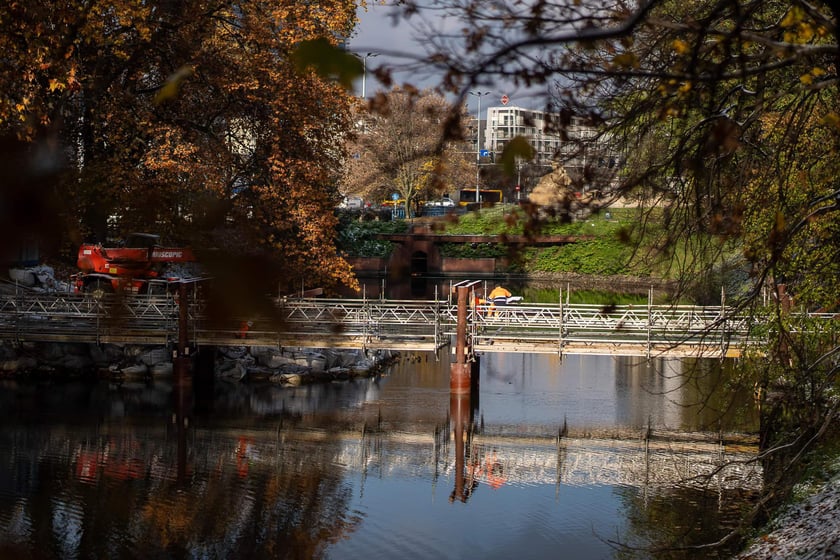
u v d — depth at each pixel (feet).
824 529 41.52
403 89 8.05
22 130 5.64
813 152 32.76
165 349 108.68
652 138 23.53
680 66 15.60
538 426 85.56
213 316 5.66
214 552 52.34
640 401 97.04
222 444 77.87
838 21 12.73
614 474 69.46
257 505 61.46
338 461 73.10
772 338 42.27
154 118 69.05
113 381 104.58
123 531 55.47
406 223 216.33
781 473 36.83
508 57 8.43
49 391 98.02
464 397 93.25
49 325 101.96
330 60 6.27
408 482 67.36
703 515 59.21
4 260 5.21
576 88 13.74
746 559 42.19
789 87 21.39
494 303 135.54
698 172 19.07
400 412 91.97
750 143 25.32
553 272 227.61
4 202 5.21
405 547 53.26
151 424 84.64
